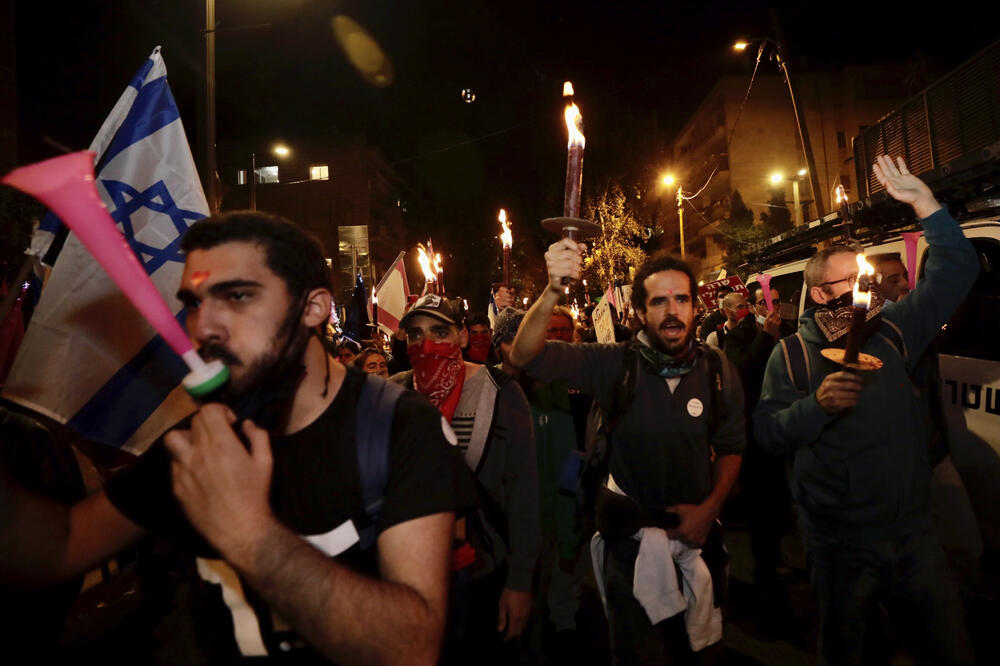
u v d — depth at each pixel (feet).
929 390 9.53
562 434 12.23
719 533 8.95
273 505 3.82
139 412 7.45
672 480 8.60
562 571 13.34
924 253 14.11
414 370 9.65
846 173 137.08
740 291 27.84
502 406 9.27
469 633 8.13
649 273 8.75
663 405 8.56
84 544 3.93
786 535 18.89
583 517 10.12
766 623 13.46
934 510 11.87
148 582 15.78
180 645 13.55
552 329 14.79
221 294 3.62
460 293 127.03
